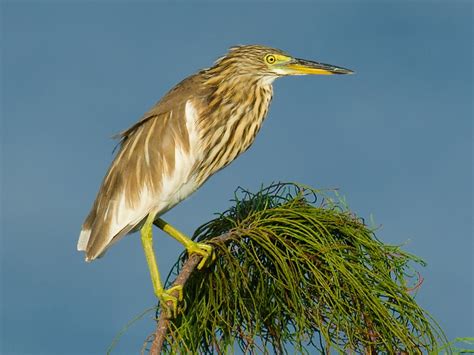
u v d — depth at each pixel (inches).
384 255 301.3
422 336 287.9
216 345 299.1
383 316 288.2
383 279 295.0
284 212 316.8
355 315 296.5
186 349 292.4
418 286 297.7
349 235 309.1
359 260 303.1
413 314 290.2
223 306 308.2
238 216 336.2
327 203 321.4
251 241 311.3
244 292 310.5
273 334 309.0
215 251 312.0
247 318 306.5
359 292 288.2
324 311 296.4
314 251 304.5
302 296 303.9
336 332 293.9
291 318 306.3
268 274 299.6
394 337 293.9
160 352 288.7
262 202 334.0
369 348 293.4
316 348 298.8
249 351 295.3
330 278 295.4
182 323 306.8
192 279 317.1
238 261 308.7
